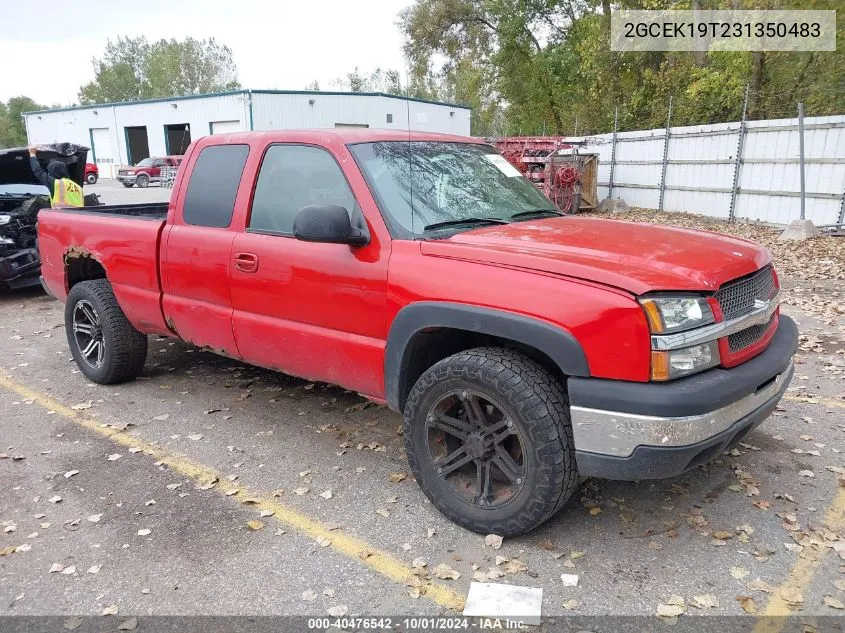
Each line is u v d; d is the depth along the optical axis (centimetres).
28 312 828
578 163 1845
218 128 3500
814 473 373
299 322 380
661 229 368
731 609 267
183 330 461
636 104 2714
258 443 430
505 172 429
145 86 9356
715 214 1658
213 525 338
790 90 2102
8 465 407
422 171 376
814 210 1377
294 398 507
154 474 392
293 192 383
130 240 477
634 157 1950
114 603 280
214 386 538
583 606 270
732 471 377
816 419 444
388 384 340
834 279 892
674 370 267
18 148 891
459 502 321
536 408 284
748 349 302
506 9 3130
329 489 370
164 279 457
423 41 3609
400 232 335
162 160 3312
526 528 302
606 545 310
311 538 324
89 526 338
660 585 281
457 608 272
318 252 361
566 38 3219
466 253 310
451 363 308
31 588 291
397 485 373
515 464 303
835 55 2020
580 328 271
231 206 414
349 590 285
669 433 262
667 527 324
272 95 3219
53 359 623
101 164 4406
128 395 521
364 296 341
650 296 267
